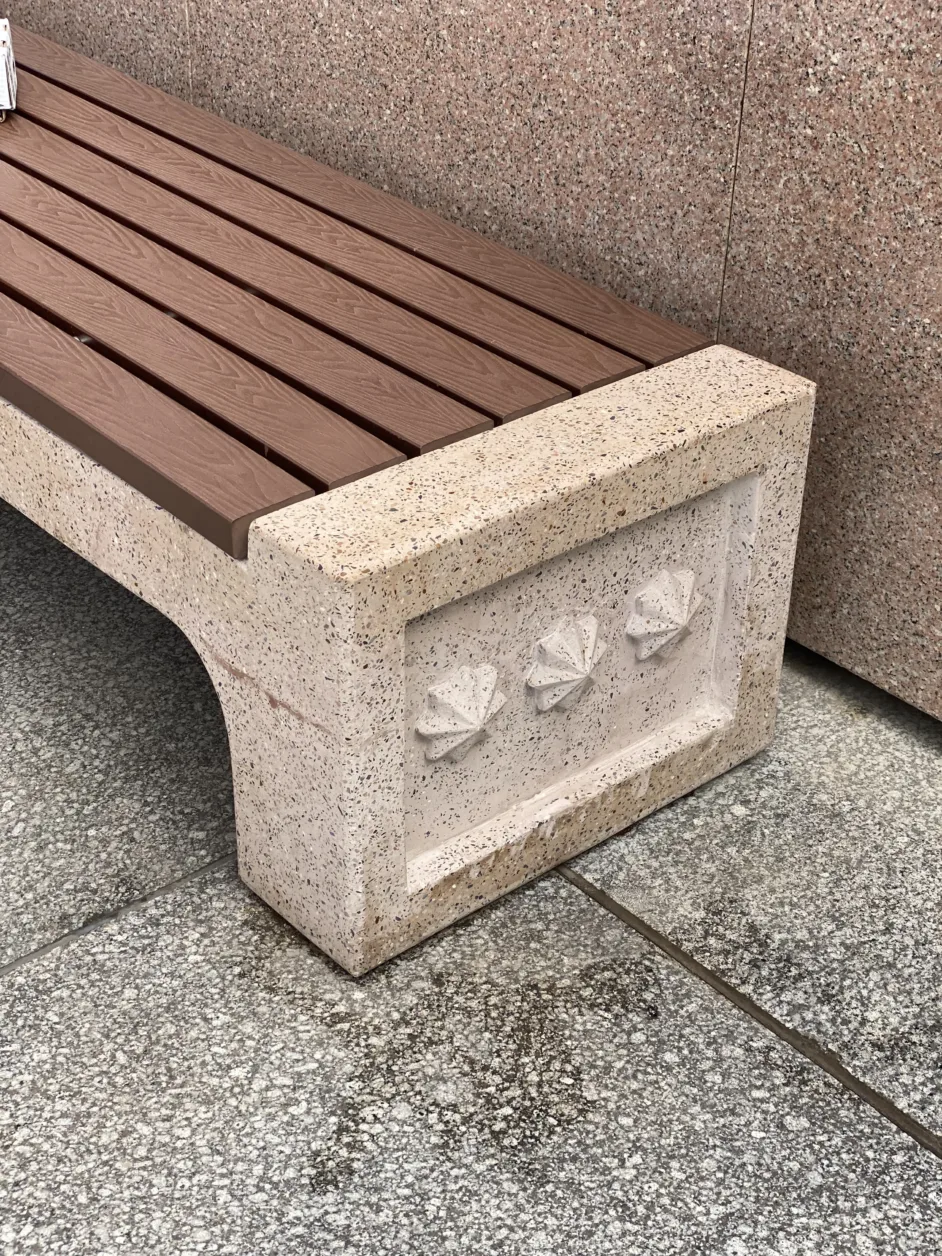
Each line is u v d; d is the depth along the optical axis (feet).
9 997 5.65
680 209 7.02
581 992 5.74
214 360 6.06
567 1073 5.40
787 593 6.52
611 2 6.83
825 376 6.79
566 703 5.97
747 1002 5.72
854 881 6.29
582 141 7.30
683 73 6.72
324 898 5.64
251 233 7.26
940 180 6.00
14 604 7.90
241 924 5.99
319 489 5.30
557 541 5.42
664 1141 5.15
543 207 7.68
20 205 7.34
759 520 6.17
